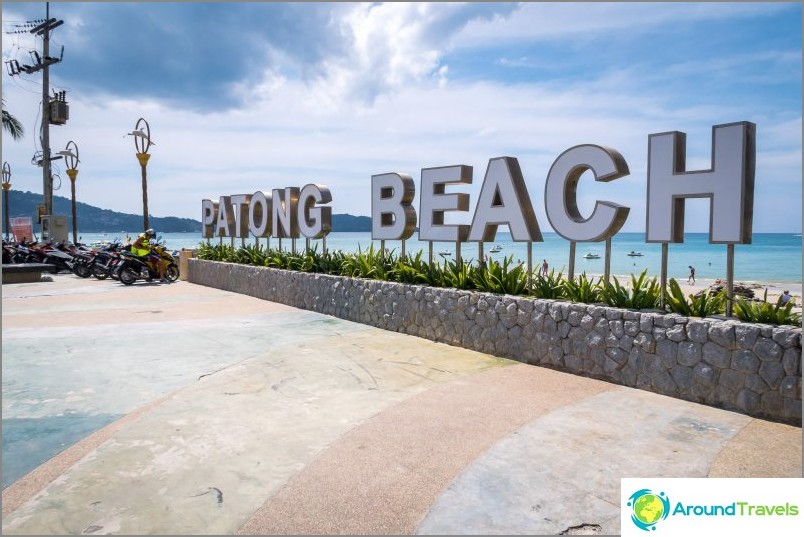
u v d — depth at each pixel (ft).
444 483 10.97
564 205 20.48
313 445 12.88
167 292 43.45
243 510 9.96
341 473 11.43
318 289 32.86
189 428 13.97
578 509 9.98
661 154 17.76
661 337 16.67
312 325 28.40
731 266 16.35
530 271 21.91
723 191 16.28
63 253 59.31
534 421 14.38
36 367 19.86
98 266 52.80
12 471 11.58
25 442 13.12
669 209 17.56
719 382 15.40
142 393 16.89
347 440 13.16
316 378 18.42
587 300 19.51
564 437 13.29
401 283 27.02
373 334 26.02
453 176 25.57
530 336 20.40
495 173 23.30
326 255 35.70
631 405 15.66
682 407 15.48
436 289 24.45
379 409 15.35
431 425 14.10
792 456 12.15
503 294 22.18
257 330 26.94
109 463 11.94
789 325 14.78
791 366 14.03
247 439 13.25
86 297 39.73
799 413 13.92
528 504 10.16
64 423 14.37
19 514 9.81
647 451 12.45
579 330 18.83
